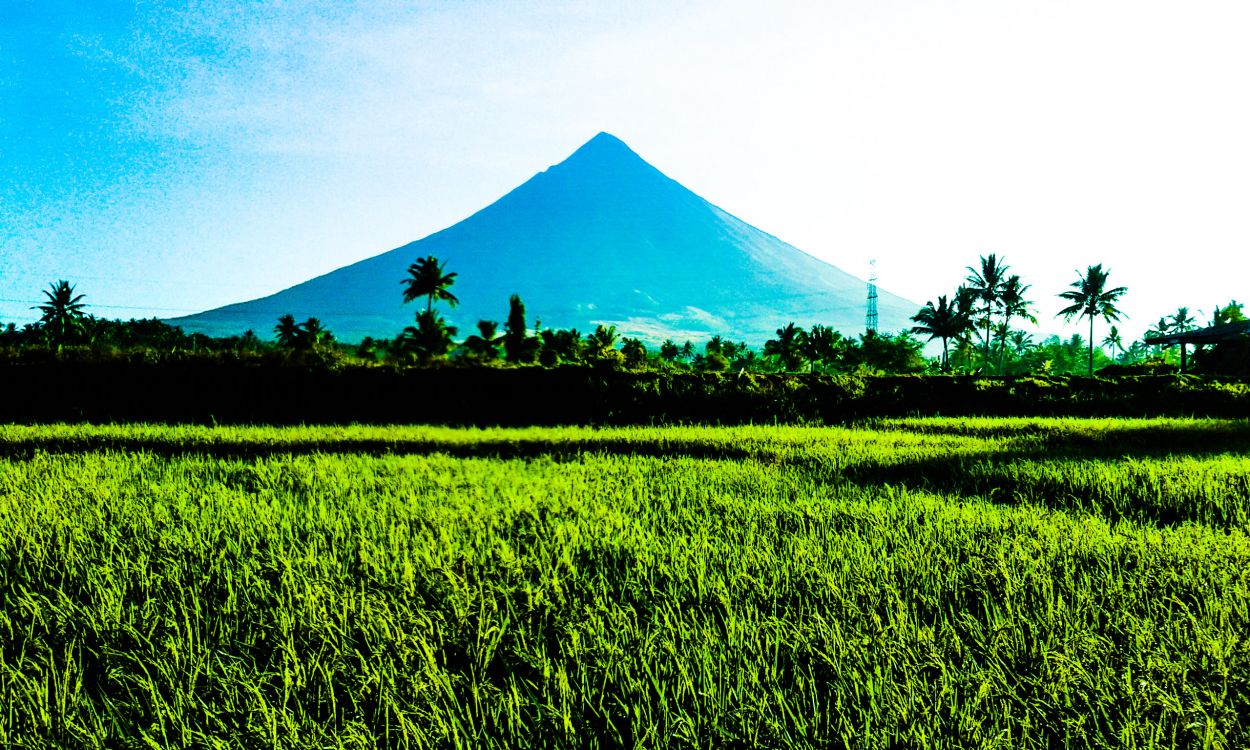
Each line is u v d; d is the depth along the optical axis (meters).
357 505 7.45
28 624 4.25
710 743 2.95
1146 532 6.07
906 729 2.94
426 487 8.88
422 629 4.03
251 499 7.76
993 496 8.84
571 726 3.05
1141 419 20.19
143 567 5.06
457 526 6.48
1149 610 4.17
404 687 3.43
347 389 23.52
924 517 6.82
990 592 4.69
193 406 23.12
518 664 3.76
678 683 3.39
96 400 22.94
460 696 3.42
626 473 10.09
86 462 10.33
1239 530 6.16
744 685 3.37
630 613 4.35
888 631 3.87
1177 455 11.69
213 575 5.14
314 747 2.93
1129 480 8.95
